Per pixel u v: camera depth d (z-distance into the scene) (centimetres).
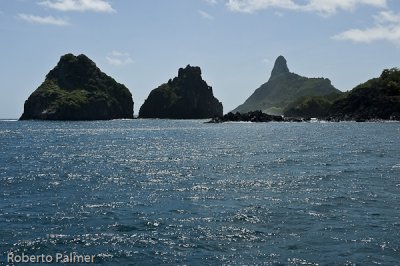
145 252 2659
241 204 3922
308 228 3117
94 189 4822
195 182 5241
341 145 10406
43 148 10875
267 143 11444
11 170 6544
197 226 3206
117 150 10181
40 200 4181
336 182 5034
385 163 6756
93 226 3219
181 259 2538
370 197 4128
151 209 3769
